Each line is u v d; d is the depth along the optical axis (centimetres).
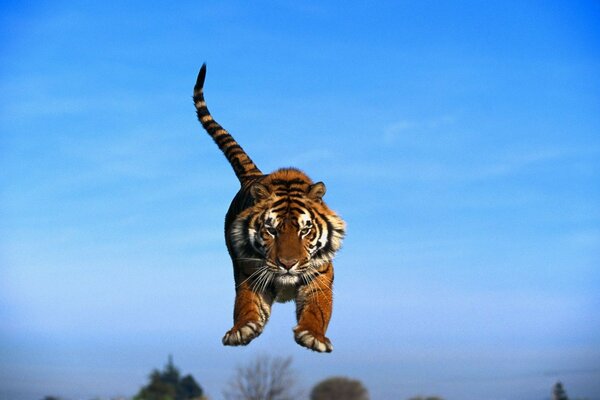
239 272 910
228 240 963
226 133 1100
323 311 893
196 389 5266
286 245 866
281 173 939
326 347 846
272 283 912
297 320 905
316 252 891
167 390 5162
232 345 855
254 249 888
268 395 4200
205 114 1134
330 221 905
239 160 1057
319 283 901
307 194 905
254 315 880
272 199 893
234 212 966
